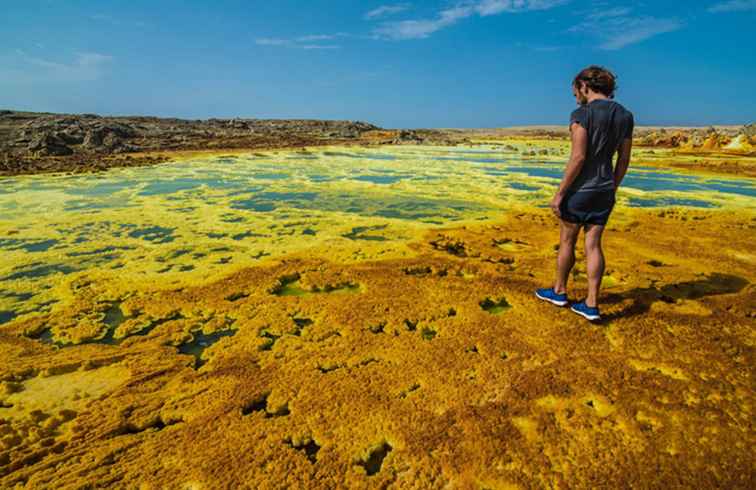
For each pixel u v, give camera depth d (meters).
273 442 2.50
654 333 3.63
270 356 3.36
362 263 5.45
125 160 18.03
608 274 5.14
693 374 3.09
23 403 2.84
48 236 6.66
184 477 2.27
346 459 2.39
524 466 2.33
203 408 2.79
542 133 66.88
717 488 2.20
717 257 5.83
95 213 8.23
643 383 2.98
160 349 3.48
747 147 27.97
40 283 4.81
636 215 8.70
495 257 5.77
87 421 2.68
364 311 4.07
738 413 2.71
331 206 9.27
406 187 12.06
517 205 9.56
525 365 3.20
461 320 3.90
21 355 3.39
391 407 2.77
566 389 2.92
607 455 2.39
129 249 6.03
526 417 2.67
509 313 4.02
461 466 2.33
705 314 4.03
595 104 3.51
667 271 5.21
